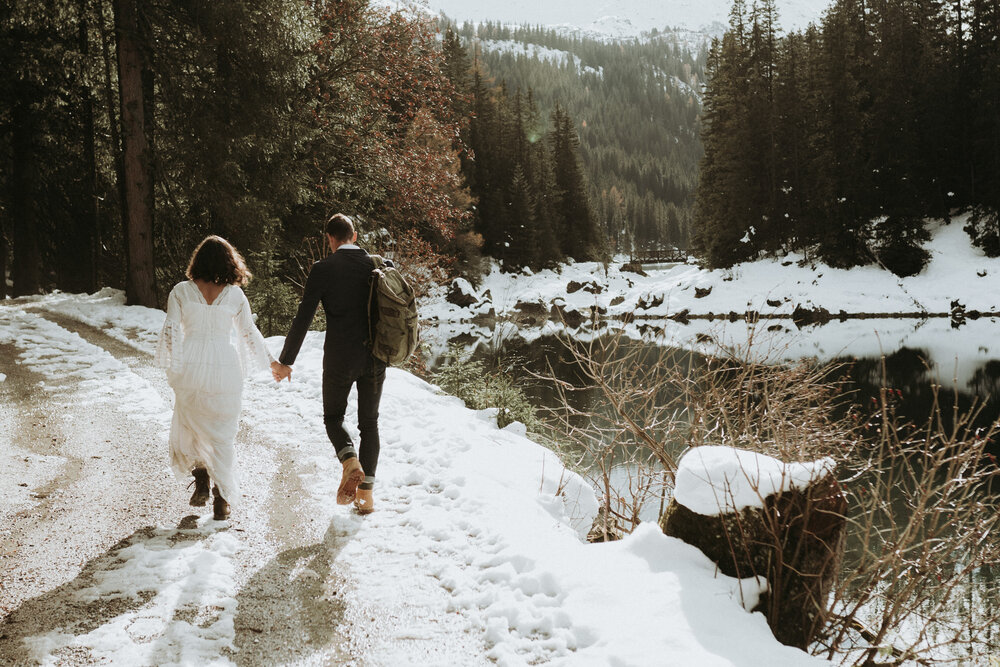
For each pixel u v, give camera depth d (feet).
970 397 58.34
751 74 187.01
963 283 153.38
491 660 9.54
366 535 13.69
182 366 13.21
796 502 11.25
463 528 13.97
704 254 196.85
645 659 9.08
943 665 15.25
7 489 15.48
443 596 11.35
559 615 10.41
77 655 9.25
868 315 146.82
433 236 87.81
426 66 78.28
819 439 15.92
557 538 13.39
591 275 219.61
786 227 181.68
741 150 184.24
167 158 57.88
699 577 11.14
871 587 12.96
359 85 75.77
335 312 14.28
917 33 177.47
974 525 12.76
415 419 21.79
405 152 77.92
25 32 60.39
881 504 13.50
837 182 168.86
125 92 51.90
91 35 64.08
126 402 23.56
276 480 16.78
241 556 12.64
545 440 25.71
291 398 24.50
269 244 56.95
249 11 54.19
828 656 12.46
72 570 11.78
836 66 174.40
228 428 13.84
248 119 57.57
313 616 10.64
